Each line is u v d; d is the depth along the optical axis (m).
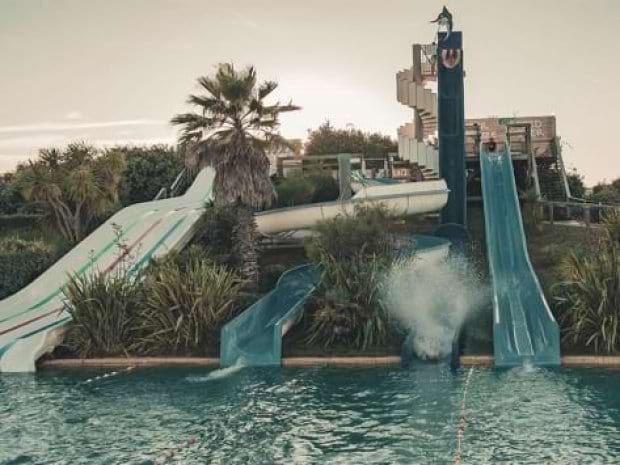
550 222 43.94
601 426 18.28
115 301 28.91
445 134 43.78
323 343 28.14
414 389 22.41
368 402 21.12
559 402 20.45
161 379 25.03
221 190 33.00
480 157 45.38
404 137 49.62
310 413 20.23
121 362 27.75
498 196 41.16
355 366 26.00
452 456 16.62
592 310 26.42
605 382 22.53
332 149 76.75
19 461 17.38
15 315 32.22
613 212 35.00
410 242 33.09
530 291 31.03
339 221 31.45
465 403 20.66
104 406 21.77
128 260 35.38
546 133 52.28
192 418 20.19
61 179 42.09
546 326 26.84
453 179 43.69
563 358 25.34
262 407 21.02
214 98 33.47
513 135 50.78
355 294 28.30
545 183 50.22
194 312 28.53
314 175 45.97
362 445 17.56
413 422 19.11
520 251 35.69
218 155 32.88
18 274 36.06
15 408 21.86
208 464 16.73
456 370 24.81
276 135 33.81
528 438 17.59
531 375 23.78
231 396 22.38
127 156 55.34
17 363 27.33
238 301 30.77
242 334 27.84
